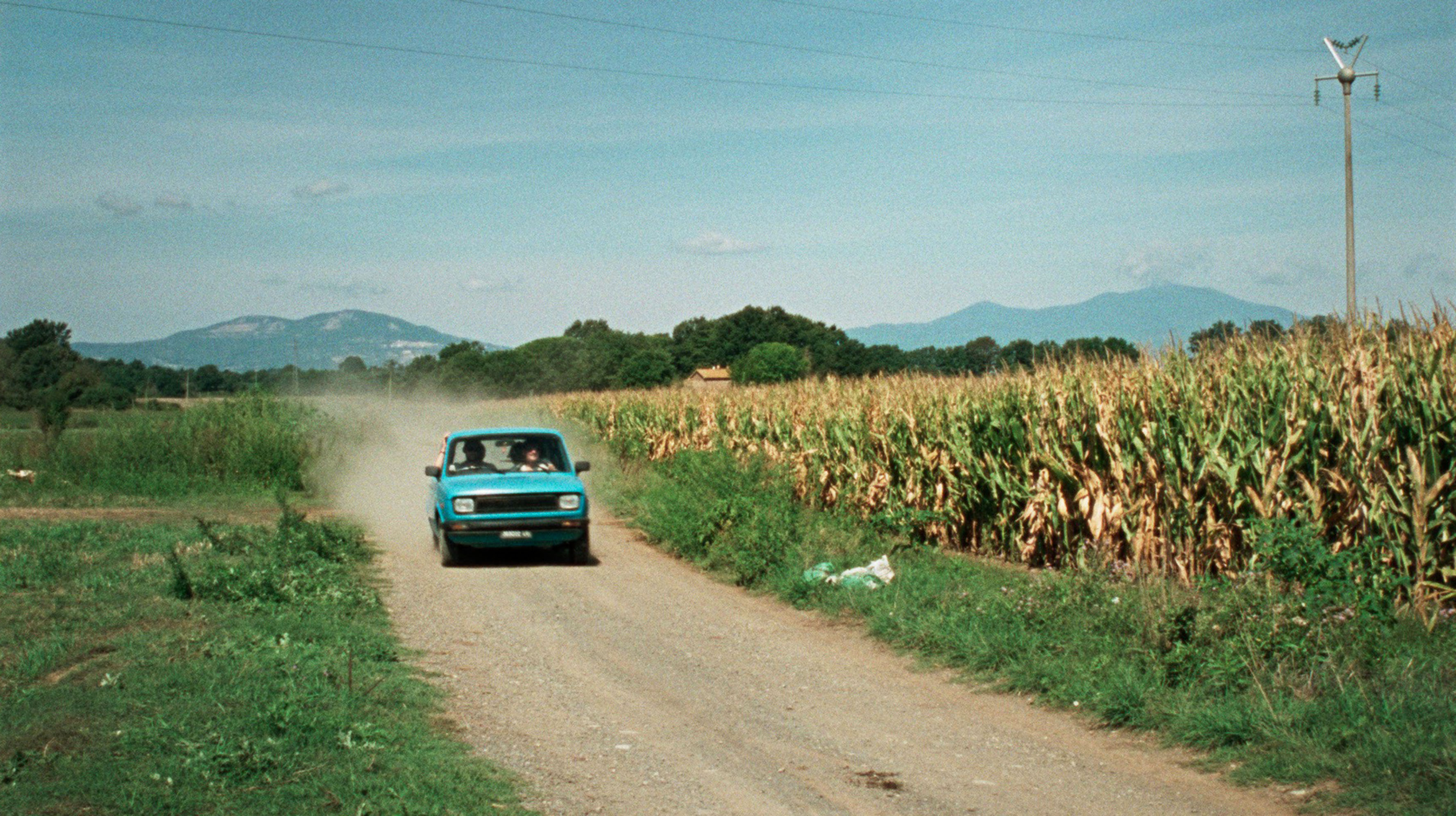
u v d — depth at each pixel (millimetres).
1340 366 9062
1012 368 13898
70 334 101938
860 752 5980
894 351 86312
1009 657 7648
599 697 7156
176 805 4641
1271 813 4840
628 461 28656
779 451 20703
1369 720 5430
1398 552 7910
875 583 10461
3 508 18016
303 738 5527
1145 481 10703
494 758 5727
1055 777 5500
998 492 12906
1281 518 7980
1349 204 31859
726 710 6867
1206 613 7047
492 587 11453
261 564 10375
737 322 119375
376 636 8359
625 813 4953
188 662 6984
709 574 12508
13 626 8211
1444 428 8094
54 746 5355
